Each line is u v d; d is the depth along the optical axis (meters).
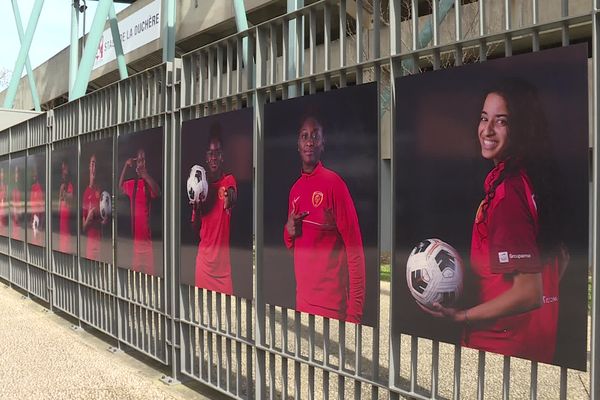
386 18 9.42
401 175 3.02
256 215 4.04
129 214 5.75
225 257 4.34
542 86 2.46
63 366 5.46
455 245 2.78
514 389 4.70
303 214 3.66
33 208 8.93
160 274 5.17
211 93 4.57
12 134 10.23
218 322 4.47
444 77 2.82
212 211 4.49
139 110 5.68
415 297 2.97
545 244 2.46
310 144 3.60
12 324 7.44
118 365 5.52
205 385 4.88
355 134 3.31
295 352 3.77
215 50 4.59
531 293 2.51
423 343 6.30
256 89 4.02
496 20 8.23
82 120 7.04
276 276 3.88
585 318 2.34
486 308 2.67
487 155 2.65
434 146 2.86
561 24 2.47
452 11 8.52
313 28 3.58
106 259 6.28
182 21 22.11
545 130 2.45
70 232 7.33
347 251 3.37
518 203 2.54
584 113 2.33
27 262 9.31
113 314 6.17
